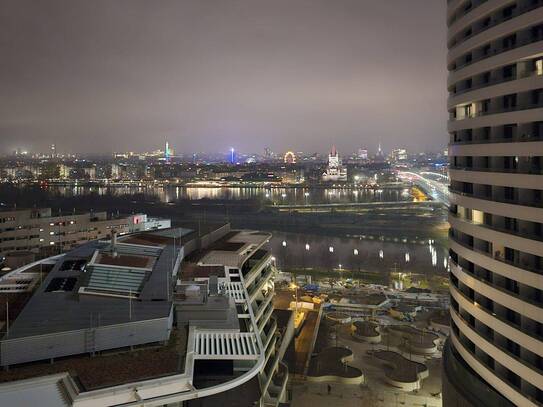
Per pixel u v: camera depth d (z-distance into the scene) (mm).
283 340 112688
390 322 154250
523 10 64000
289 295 177250
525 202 63969
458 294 78375
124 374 56625
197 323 74188
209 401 65000
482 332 71750
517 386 64125
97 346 62969
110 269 88375
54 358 61031
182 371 57500
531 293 62812
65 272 91125
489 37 68375
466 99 74000
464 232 75750
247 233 145750
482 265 70625
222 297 78812
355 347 132875
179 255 104750
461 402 72625
